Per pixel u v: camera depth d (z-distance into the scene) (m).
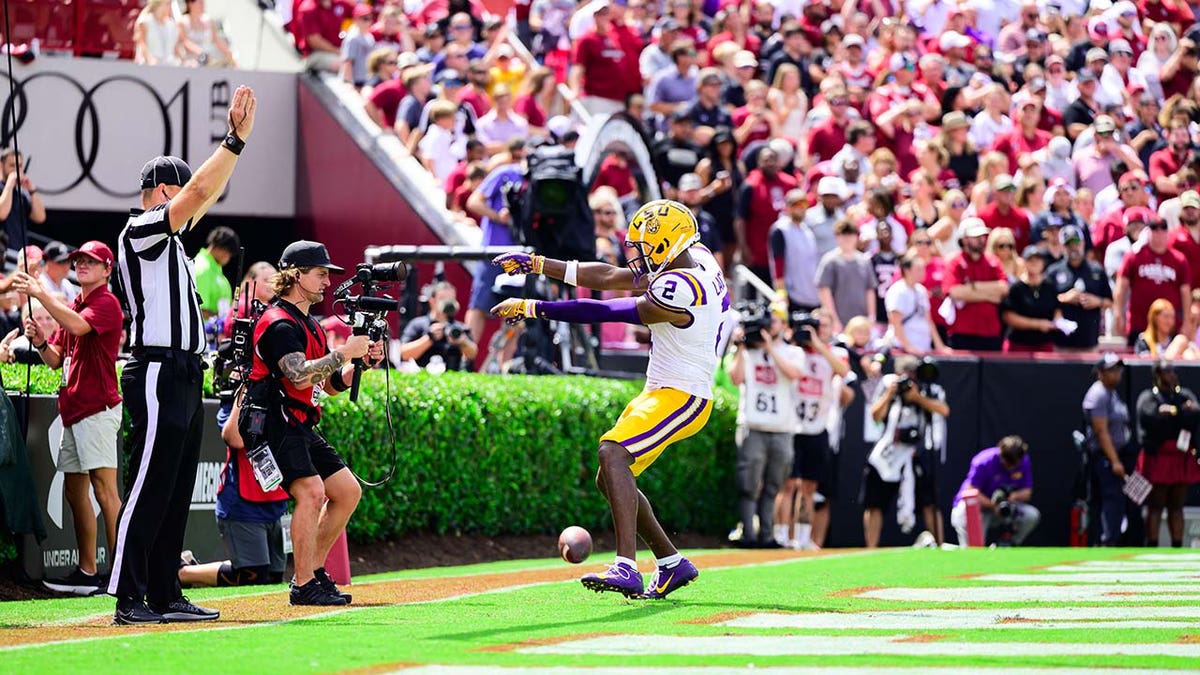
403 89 25.52
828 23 29.59
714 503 22.36
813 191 25.86
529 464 19.23
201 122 24.97
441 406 17.80
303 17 26.19
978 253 23.78
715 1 30.05
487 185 22.19
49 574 13.34
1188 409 22.05
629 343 24.09
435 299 20.05
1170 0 32.62
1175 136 27.42
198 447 10.40
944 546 21.55
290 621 10.17
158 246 10.03
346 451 16.34
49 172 23.81
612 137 22.70
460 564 17.56
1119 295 24.64
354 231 24.95
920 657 8.26
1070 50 29.81
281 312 11.18
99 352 12.92
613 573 10.94
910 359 21.50
